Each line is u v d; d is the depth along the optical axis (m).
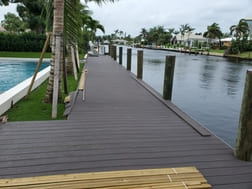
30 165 2.18
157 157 2.41
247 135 2.34
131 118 3.67
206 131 3.13
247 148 2.36
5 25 36.12
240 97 7.79
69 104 4.32
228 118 5.66
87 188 1.74
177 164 2.28
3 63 14.35
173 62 4.65
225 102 7.14
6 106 4.03
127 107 4.30
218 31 45.56
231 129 4.98
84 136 2.90
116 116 3.75
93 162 2.27
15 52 17.58
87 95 5.18
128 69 9.73
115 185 1.79
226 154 2.53
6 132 2.95
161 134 3.05
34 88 6.02
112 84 6.63
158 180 1.88
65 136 2.88
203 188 1.83
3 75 11.20
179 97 7.68
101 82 6.91
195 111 6.20
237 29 36.03
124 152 2.50
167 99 4.81
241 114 2.38
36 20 21.89
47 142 2.69
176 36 63.50
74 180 1.83
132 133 3.05
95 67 10.67
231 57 31.86
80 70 9.59
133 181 1.85
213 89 9.05
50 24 5.84
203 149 2.64
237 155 2.43
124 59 20.39
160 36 66.25
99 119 3.57
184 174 1.98
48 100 4.61
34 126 3.19
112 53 16.61
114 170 2.13
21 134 2.90
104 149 2.56
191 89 9.01
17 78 10.58
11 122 3.32
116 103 4.56
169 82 4.73
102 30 21.12
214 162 2.35
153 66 16.47
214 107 6.59
